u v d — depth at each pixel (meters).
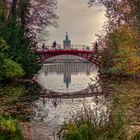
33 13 60.34
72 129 14.23
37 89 42.91
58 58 113.44
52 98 36.09
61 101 33.59
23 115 24.61
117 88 41.56
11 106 27.66
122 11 55.47
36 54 60.16
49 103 31.73
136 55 55.19
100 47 69.25
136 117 20.39
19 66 48.16
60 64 113.56
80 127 13.98
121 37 56.78
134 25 53.91
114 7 58.12
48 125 21.56
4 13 52.69
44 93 39.66
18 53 50.75
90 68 105.06
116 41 59.12
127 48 55.84
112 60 63.28
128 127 15.66
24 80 49.09
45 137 18.48
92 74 78.56
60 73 83.38
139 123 18.59
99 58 68.31
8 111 25.48
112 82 50.03
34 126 21.03
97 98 35.06
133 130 14.82
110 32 62.22
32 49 58.06
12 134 15.66
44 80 59.72
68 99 35.44
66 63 114.25
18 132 16.11
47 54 68.69
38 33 62.78
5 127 15.62
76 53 70.19
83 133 13.70
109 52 63.44
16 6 58.09
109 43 60.94
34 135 18.80
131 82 48.75
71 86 49.94
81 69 101.00
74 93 41.34
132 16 53.66
